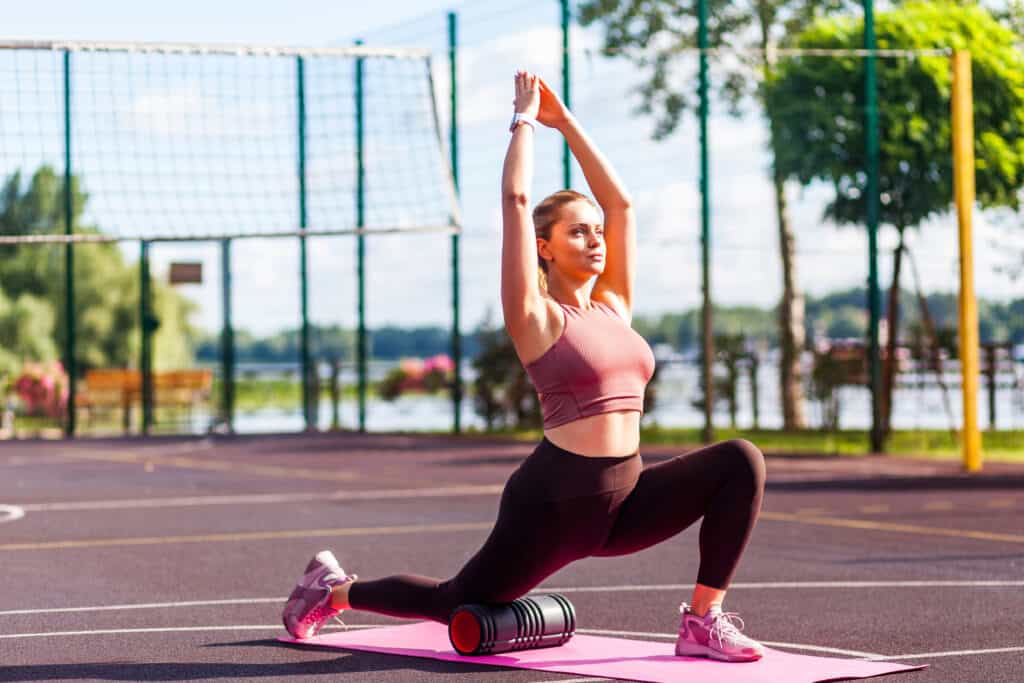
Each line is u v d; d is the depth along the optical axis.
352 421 26.19
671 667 5.13
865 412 21.58
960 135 14.61
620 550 5.30
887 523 10.23
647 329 25.27
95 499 12.46
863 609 6.62
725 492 5.21
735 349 22.00
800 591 7.20
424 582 5.58
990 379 20.42
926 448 18.11
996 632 6.00
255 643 5.80
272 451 19.16
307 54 9.77
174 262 24.52
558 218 5.26
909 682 4.91
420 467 15.93
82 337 46.94
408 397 27.02
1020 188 18.06
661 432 21.64
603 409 5.09
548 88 5.47
